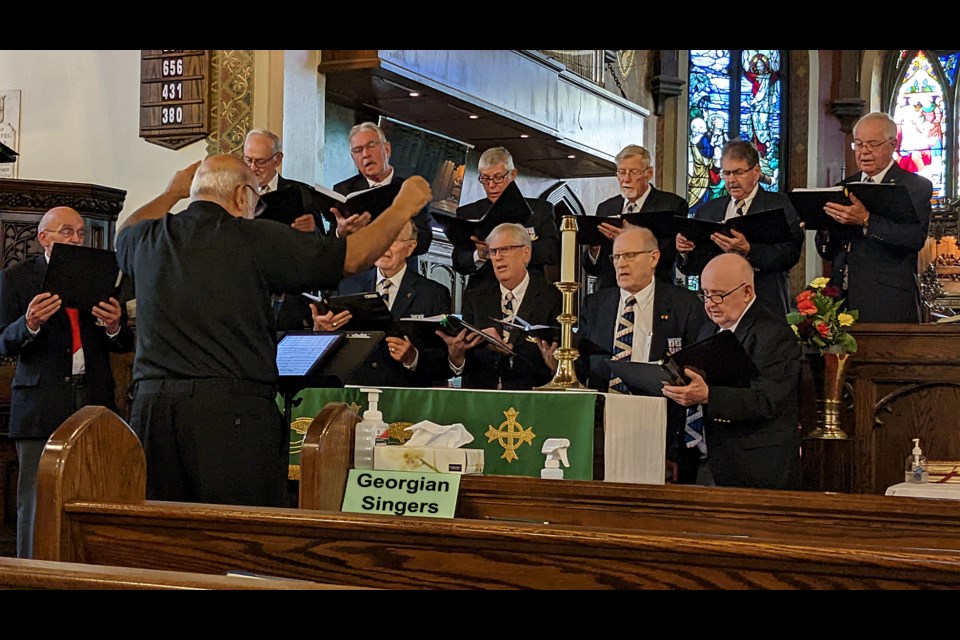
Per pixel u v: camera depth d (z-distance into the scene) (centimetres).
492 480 344
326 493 335
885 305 720
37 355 644
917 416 673
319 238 459
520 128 1123
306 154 880
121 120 882
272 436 457
